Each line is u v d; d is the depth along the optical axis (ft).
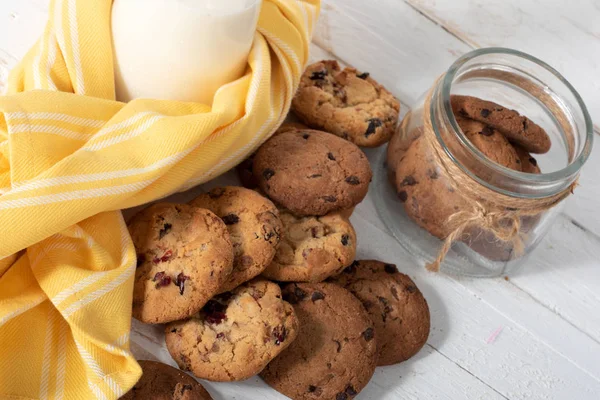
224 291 1.94
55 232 1.82
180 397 1.89
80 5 1.93
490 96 2.10
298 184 2.02
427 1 2.37
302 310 1.99
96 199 1.83
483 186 1.96
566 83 2.03
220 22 1.87
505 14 2.39
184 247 1.92
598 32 2.41
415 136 2.08
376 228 2.17
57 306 1.82
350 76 2.21
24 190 1.79
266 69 1.97
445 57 2.35
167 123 1.88
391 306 2.05
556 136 2.08
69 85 1.95
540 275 2.19
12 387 1.81
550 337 2.14
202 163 1.93
